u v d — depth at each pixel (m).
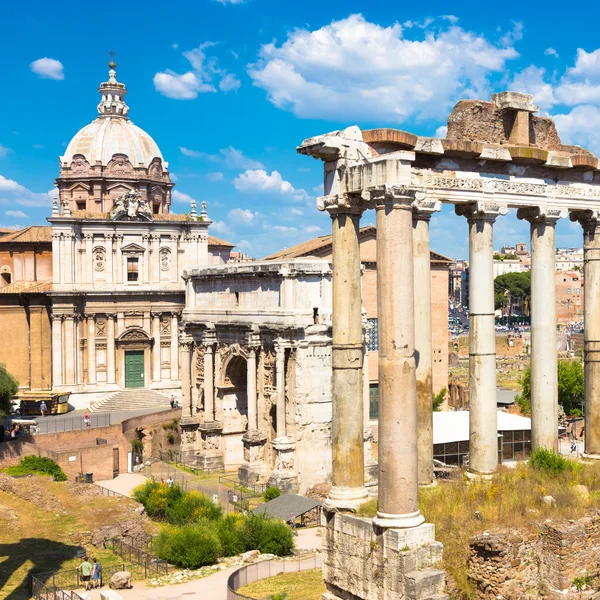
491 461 37.06
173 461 90.25
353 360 32.59
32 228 108.38
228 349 84.00
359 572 30.50
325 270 77.12
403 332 29.36
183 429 89.56
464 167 36.66
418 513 29.83
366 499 32.56
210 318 86.81
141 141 114.00
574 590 30.22
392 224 29.48
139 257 104.69
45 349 101.06
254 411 79.75
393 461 29.30
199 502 65.31
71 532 58.62
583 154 40.62
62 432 80.94
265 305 79.25
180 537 56.00
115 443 84.00
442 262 119.44
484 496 33.75
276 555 56.94
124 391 102.69
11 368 100.06
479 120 37.75
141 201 104.69
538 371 40.00
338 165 32.03
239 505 69.75
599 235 41.91
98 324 102.75
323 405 77.12
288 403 76.75
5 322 100.12
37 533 58.06
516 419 80.38
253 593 44.28
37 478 69.56
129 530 59.59
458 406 123.12
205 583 50.53
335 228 32.62
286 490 74.62
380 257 29.72
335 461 32.75
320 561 52.16
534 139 40.03
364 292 104.62
